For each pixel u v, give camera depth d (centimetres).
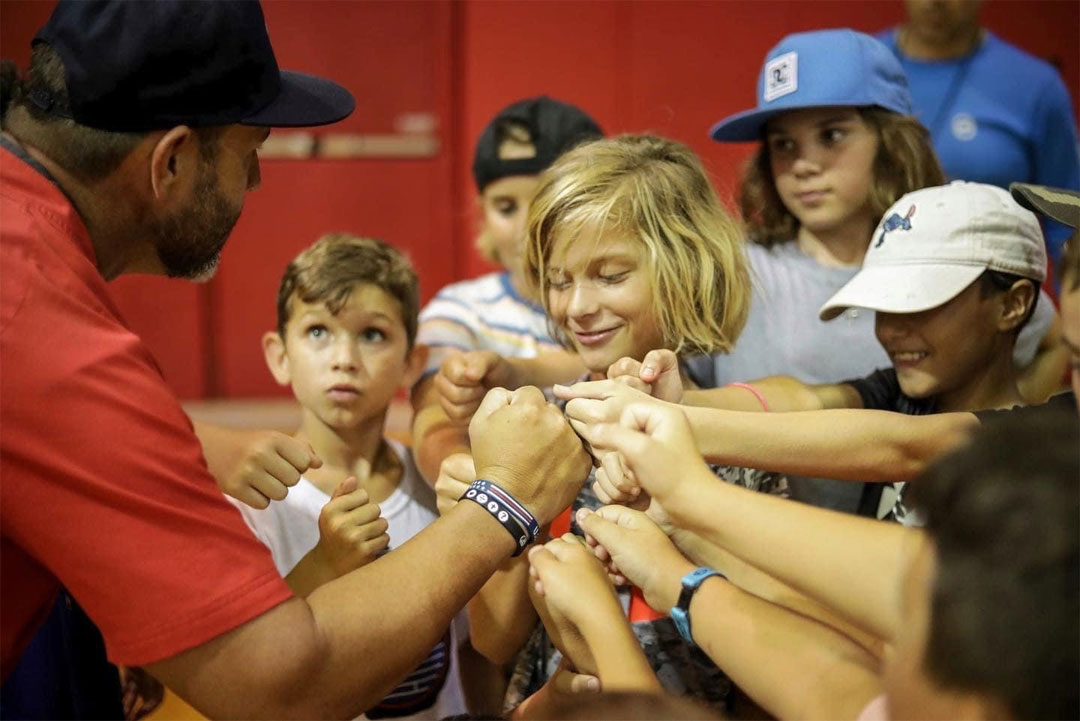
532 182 184
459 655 129
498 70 321
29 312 81
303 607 85
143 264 102
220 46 92
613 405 99
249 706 83
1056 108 224
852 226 157
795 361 150
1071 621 58
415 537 93
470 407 132
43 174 91
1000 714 60
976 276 121
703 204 123
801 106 151
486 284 196
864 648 86
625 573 95
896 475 106
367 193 335
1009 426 65
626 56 317
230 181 99
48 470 80
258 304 336
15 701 97
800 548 81
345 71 329
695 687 109
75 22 89
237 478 113
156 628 81
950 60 224
